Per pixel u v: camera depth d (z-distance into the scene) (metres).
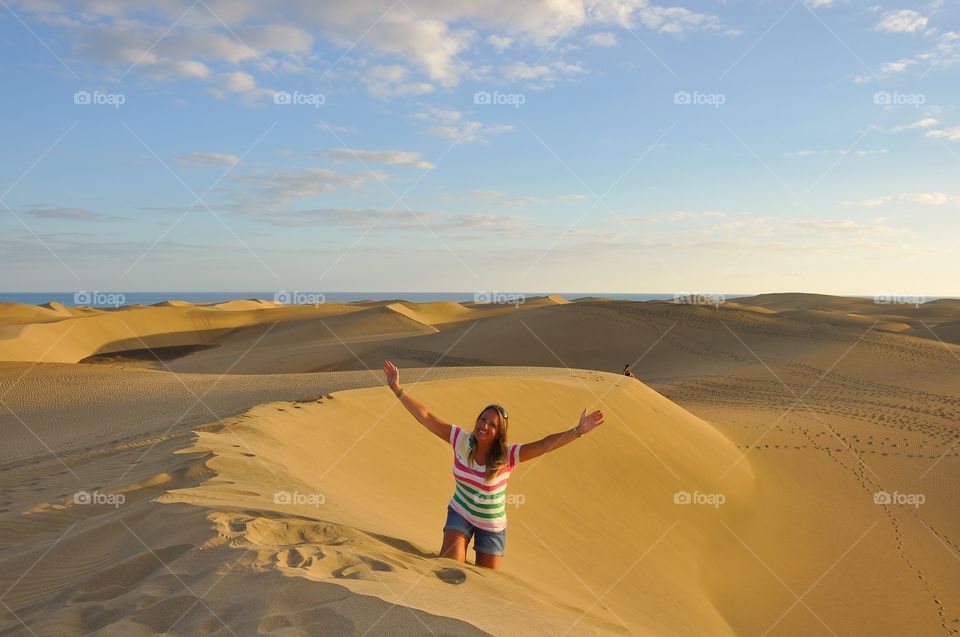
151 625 3.17
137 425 18.78
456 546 5.36
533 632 3.40
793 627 11.04
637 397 23.08
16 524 5.57
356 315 80.75
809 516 17.80
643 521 13.63
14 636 3.24
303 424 11.38
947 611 12.59
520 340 59.41
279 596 3.28
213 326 81.69
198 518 4.75
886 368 49.44
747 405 37.31
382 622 3.03
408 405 5.61
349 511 6.60
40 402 24.16
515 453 5.36
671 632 7.74
